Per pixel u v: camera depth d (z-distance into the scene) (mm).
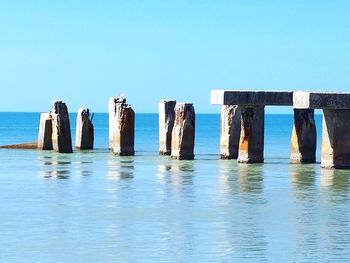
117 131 67375
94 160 63562
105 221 37094
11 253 31562
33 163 61062
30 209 39812
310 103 52094
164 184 48281
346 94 52438
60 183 48719
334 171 53812
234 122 62906
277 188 46719
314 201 42312
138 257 31094
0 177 51625
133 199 42750
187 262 30500
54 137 71438
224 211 39469
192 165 58969
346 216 38406
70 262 30438
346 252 31891
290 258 31078
